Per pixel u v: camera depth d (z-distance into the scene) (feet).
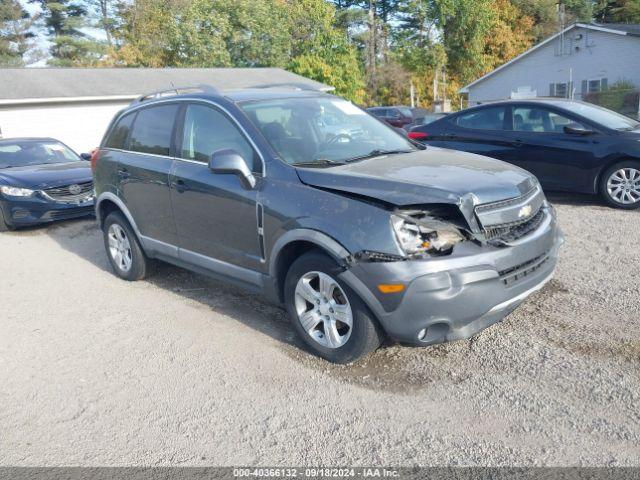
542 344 13.69
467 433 10.67
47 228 31.96
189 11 139.85
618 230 22.85
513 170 14.29
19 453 10.97
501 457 9.96
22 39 171.22
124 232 20.30
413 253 11.81
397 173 13.21
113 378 13.66
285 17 146.41
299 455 10.41
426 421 11.12
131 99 85.46
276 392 12.51
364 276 12.01
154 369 13.97
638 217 24.67
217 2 139.33
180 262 17.99
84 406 12.53
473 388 12.11
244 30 141.69
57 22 167.73
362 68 168.04
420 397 11.94
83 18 168.35
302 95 17.66
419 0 167.84
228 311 17.33
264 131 15.10
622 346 13.34
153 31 154.92
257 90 17.72
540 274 13.33
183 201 16.80
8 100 73.51
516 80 113.91
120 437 11.30
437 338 12.17
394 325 11.99
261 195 14.20
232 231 15.30
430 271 11.64
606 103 89.35
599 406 11.14
